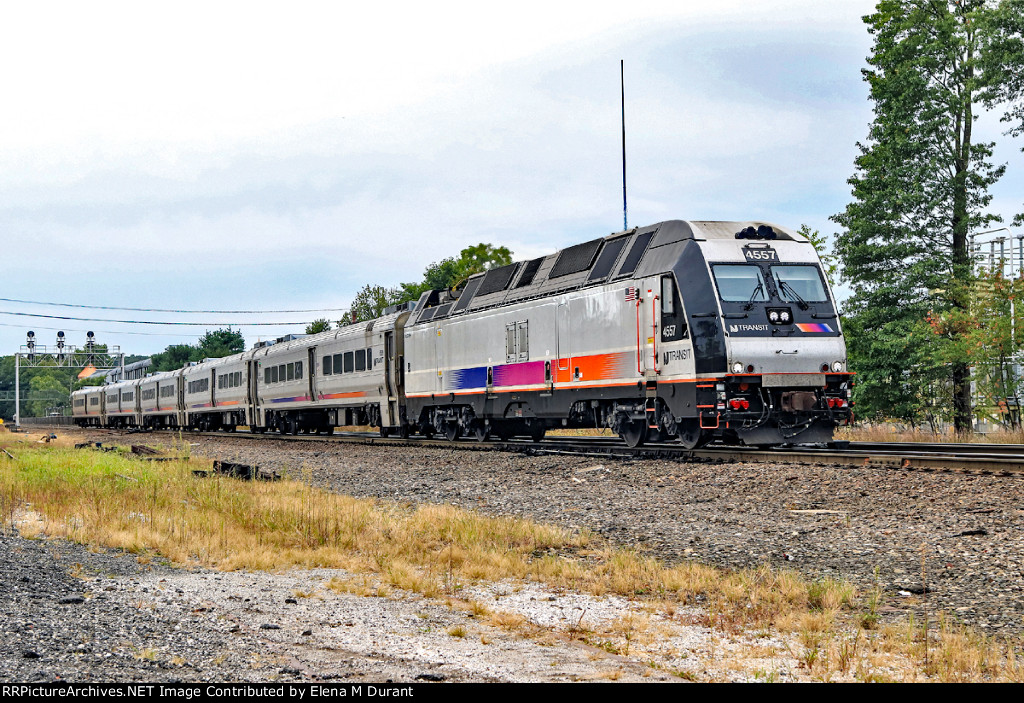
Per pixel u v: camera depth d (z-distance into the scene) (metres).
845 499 12.67
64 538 11.51
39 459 22.38
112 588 8.39
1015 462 13.29
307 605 8.48
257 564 10.59
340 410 37.22
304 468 22.08
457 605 8.68
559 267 22.73
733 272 17.72
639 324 19.00
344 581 9.75
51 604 7.33
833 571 9.43
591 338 20.64
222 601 8.38
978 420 30.69
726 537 11.24
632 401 19.83
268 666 6.05
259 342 48.03
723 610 8.28
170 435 48.69
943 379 31.03
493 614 8.24
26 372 170.50
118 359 104.81
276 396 43.28
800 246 18.58
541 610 8.48
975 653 6.58
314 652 6.67
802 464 15.45
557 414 22.06
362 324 35.16
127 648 6.15
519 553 11.21
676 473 16.16
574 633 7.59
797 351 17.31
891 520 11.28
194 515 13.54
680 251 18.28
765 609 8.14
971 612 7.79
